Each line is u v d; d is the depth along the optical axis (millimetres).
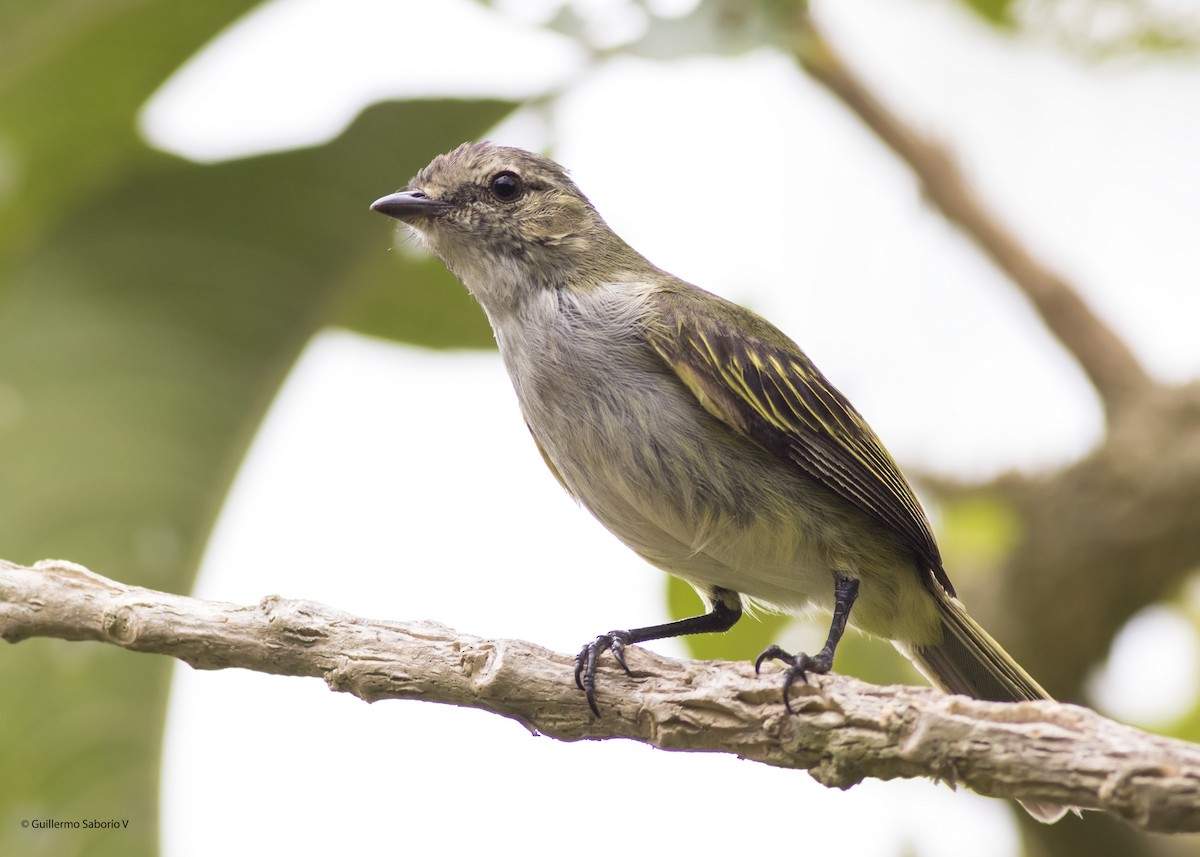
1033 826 12016
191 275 11031
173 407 11016
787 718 7547
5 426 10805
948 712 7074
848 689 7480
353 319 12195
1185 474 11648
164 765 10578
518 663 8242
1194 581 13258
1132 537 11891
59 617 8305
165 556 10953
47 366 10867
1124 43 12328
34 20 10477
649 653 8289
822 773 7445
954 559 12672
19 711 10469
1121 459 11906
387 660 8219
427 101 10820
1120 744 6699
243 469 11109
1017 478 12422
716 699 7758
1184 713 13070
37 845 10445
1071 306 11867
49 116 10953
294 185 11000
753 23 9867
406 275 11938
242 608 8328
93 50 10664
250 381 11133
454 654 8242
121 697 10539
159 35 10680
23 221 11305
